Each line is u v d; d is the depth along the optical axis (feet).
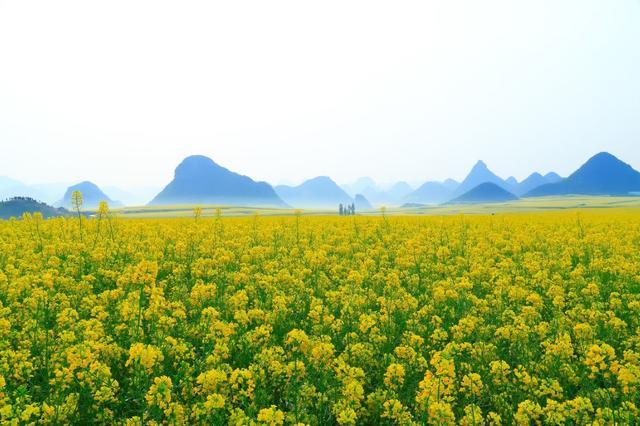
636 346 29.40
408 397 24.21
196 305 38.34
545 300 43.14
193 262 60.85
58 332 30.42
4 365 23.68
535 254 66.74
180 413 20.15
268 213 524.52
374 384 27.37
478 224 124.26
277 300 36.73
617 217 152.46
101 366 23.12
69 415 21.34
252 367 23.77
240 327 32.81
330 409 22.81
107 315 33.50
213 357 25.09
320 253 59.00
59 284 44.29
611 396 23.04
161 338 28.12
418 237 81.00
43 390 24.63
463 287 43.45
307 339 26.45
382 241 88.99
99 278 51.03
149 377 24.73
